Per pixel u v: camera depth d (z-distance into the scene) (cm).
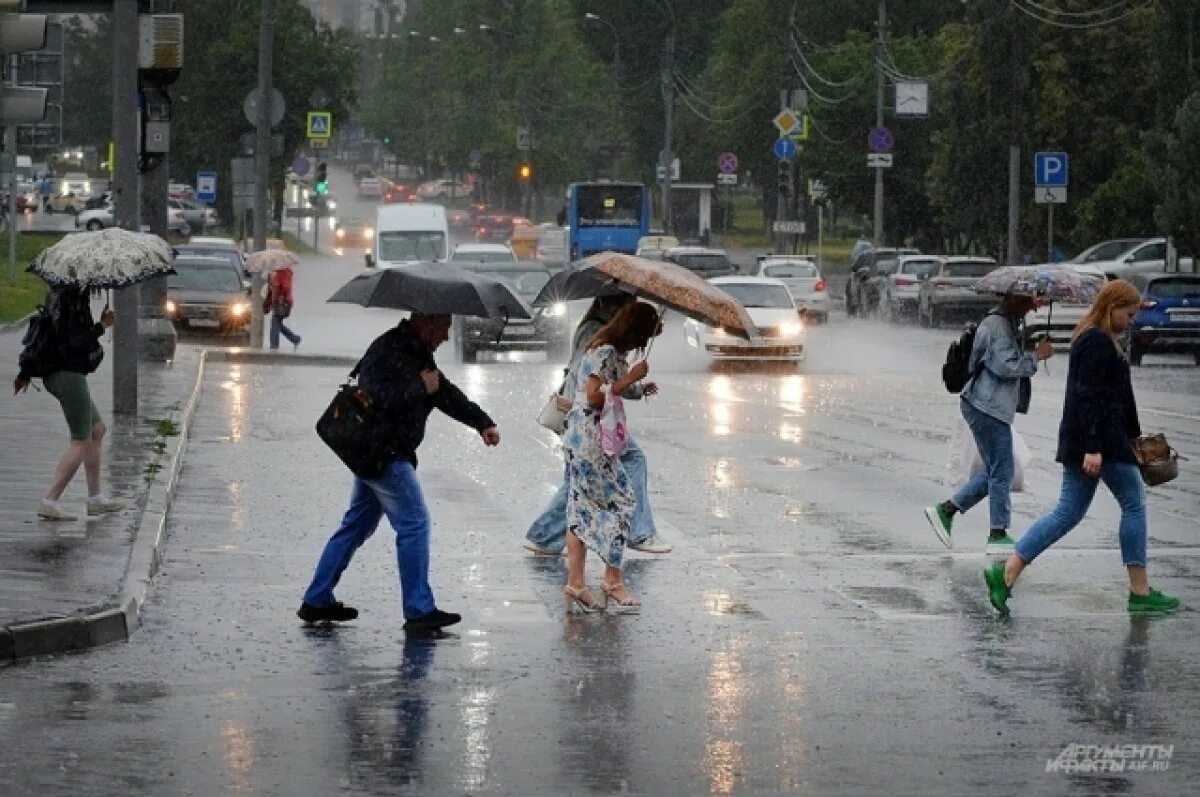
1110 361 3209
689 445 5884
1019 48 14625
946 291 13825
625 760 2269
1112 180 15475
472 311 3033
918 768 2241
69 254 3844
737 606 3297
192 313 11231
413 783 2164
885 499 4659
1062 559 3781
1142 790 2156
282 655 2881
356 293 3098
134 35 5731
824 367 10012
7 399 6406
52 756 2275
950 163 16875
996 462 3844
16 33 3675
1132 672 2780
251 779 2177
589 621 3161
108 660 2838
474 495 4694
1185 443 6000
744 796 2120
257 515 4312
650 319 3262
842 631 3080
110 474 4619
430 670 2780
